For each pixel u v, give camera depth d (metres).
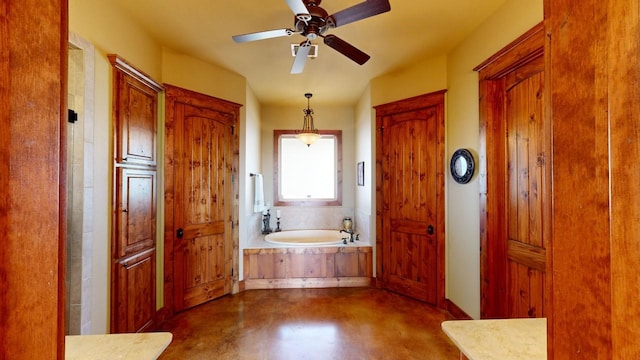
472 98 2.65
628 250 0.39
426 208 3.25
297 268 3.81
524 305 2.14
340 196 5.12
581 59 0.45
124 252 2.29
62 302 0.51
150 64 2.67
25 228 0.44
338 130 5.14
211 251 3.33
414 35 2.71
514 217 2.25
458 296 2.88
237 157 3.63
